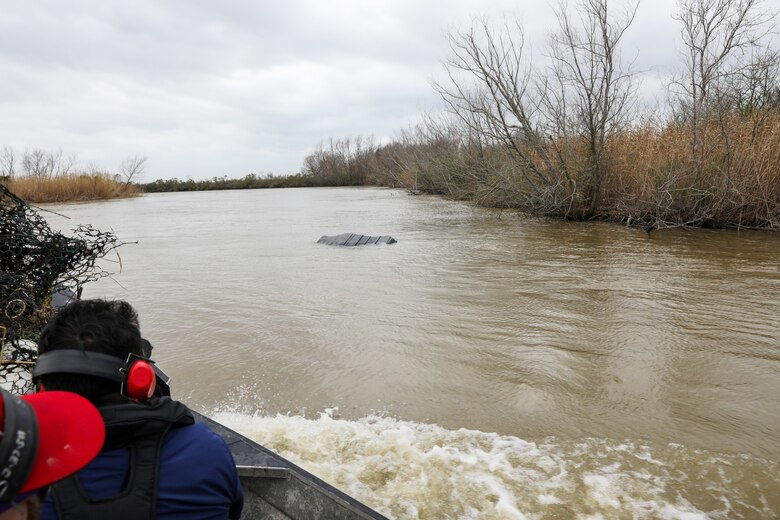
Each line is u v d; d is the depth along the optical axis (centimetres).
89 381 143
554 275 941
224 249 1323
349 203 2892
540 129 1797
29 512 99
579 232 1491
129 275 1009
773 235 1372
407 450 391
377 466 372
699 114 1526
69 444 97
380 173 5138
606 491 345
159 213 2539
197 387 506
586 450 395
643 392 487
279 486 250
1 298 318
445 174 2869
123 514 138
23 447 86
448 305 759
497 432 421
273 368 546
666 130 1677
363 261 1111
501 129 1858
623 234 1438
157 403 153
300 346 605
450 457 383
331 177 6053
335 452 390
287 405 468
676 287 844
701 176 1486
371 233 1566
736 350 579
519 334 634
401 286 878
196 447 154
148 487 142
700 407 459
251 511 256
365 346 602
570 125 1727
